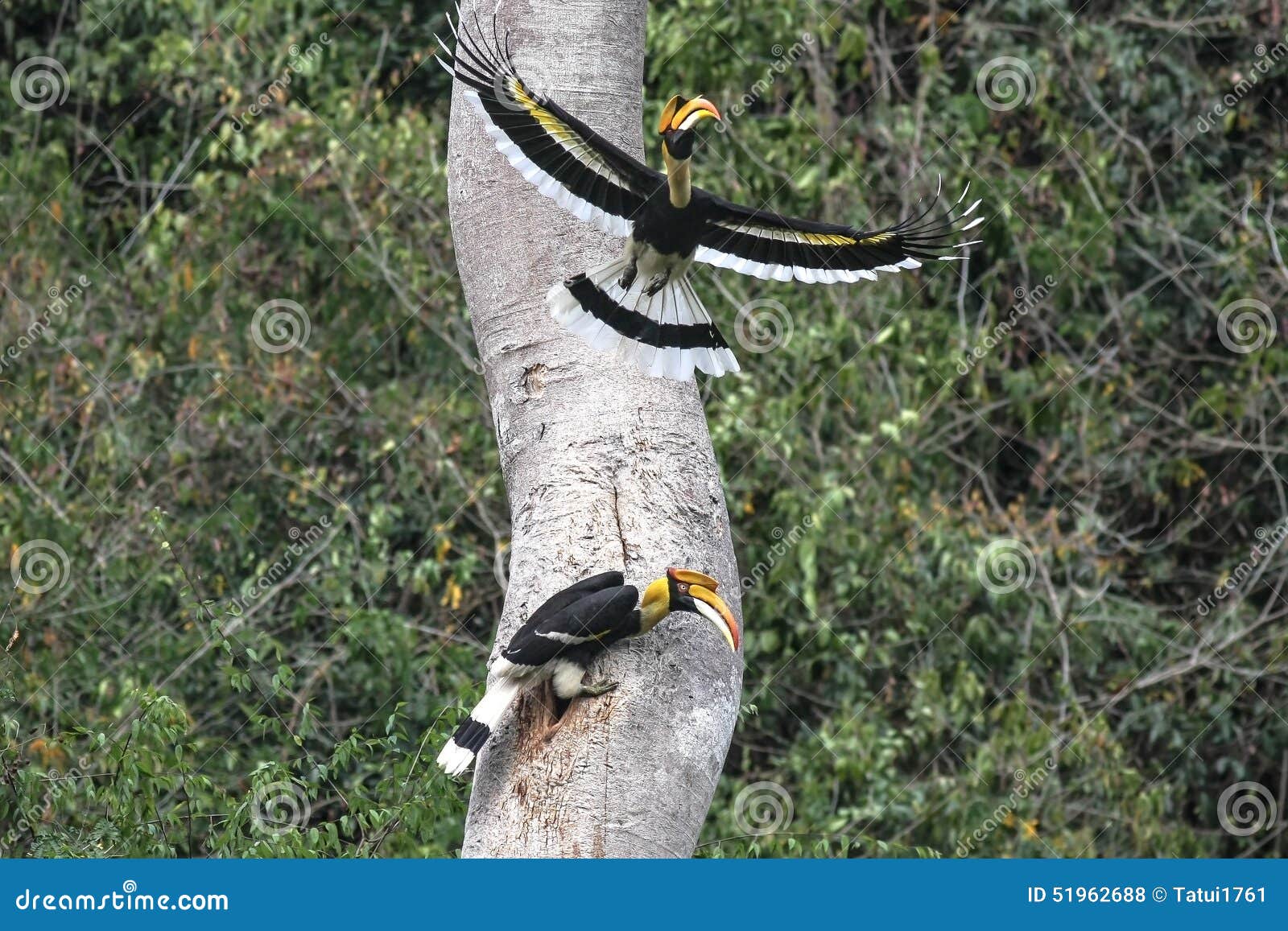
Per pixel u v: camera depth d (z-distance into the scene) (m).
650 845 6.27
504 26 8.43
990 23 15.02
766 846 8.91
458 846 9.80
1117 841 12.34
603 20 8.48
